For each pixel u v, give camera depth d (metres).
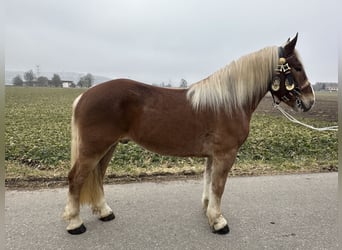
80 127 2.61
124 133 2.71
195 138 2.71
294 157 5.54
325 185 3.99
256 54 2.84
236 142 2.72
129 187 3.82
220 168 2.73
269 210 3.22
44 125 9.66
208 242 2.57
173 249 2.45
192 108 2.68
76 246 2.46
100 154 2.66
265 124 10.48
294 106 2.96
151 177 4.20
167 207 3.27
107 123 2.58
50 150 5.64
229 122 2.66
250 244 2.54
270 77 2.85
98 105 2.56
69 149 5.79
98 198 2.91
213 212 2.76
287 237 2.67
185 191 3.72
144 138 2.70
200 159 5.16
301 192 3.73
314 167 4.79
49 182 3.84
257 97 2.88
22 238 2.54
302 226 2.88
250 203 3.38
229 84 2.72
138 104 2.63
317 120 12.38
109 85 2.66
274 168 4.68
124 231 2.74
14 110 15.48
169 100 2.70
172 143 2.71
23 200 3.28
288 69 2.82
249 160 5.23
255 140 7.09
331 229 2.82
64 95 31.12
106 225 2.86
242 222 2.94
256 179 4.18
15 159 5.01
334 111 16.09
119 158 5.12
